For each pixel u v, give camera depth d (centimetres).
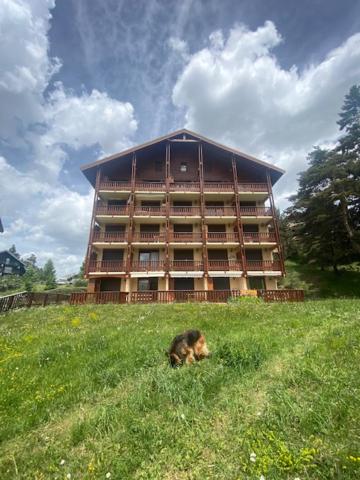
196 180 2877
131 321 1076
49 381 493
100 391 452
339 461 243
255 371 469
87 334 827
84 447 313
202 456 279
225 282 2578
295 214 3397
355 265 3291
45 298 1867
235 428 315
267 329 792
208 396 397
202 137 2788
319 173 2902
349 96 3155
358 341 555
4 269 5494
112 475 263
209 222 2723
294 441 281
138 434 317
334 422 299
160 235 2570
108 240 2497
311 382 403
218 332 804
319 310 1074
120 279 2530
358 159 2655
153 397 403
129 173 2867
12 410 398
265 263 2584
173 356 548
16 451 318
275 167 2808
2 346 728
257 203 2905
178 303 1669
